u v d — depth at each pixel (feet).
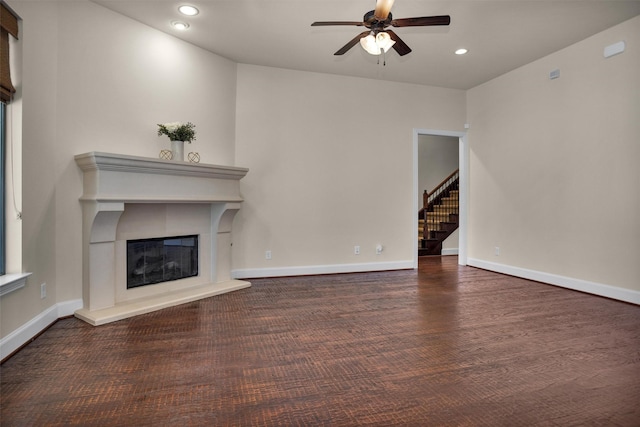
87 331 9.66
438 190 27.96
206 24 12.67
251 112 16.26
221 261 14.73
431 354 8.41
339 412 6.05
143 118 12.59
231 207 14.35
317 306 12.21
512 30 13.24
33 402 6.25
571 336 9.57
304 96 17.12
